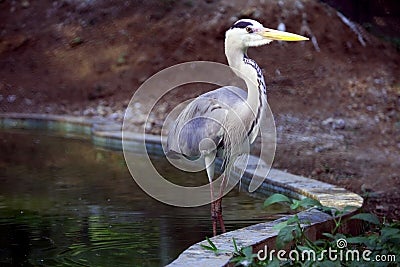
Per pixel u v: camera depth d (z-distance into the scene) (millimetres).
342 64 20781
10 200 11117
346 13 23406
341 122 17625
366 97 19375
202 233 9352
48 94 20859
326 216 8820
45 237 9102
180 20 22172
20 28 23250
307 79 20094
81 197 11359
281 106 18672
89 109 19938
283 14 21766
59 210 10508
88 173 13289
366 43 21688
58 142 16812
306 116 18188
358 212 9266
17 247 8656
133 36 22188
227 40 9969
